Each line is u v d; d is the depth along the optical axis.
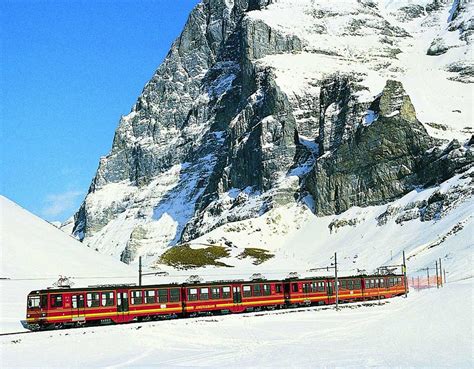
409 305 93.12
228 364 54.09
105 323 75.44
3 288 97.19
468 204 181.00
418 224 195.38
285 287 94.12
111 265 135.00
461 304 81.50
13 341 62.91
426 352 59.41
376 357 57.34
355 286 104.94
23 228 128.62
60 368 52.47
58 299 71.94
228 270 189.25
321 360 56.25
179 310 81.31
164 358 58.00
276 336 71.31
